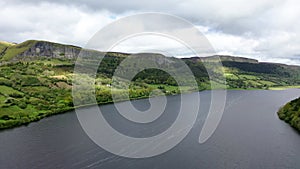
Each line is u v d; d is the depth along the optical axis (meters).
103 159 51.22
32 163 50.28
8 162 50.94
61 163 49.94
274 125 79.62
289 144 61.44
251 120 86.25
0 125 77.62
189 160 51.09
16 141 64.06
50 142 62.22
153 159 51.25
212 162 50.50
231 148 58.12
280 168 48.62
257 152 56.09
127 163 49.50
